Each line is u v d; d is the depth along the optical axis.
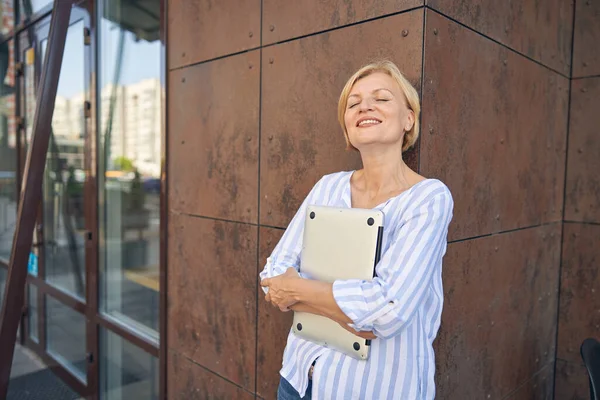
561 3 2.12
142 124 2.53
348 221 1.11
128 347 2.73
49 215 3.40
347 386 1.09
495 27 1.63
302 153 1.66
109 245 2.89
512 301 1.91
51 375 3.41
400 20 1.35
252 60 1.83
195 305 2.19
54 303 3.43
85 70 2.89
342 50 1.51
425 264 0.99
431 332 1.14
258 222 1.84
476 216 1.61
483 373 1.73
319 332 1.15
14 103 3.79
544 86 2.02
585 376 2.26
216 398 2.09
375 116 1.11
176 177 2.27
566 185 2.30
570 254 2.30
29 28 3.48
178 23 2.20
